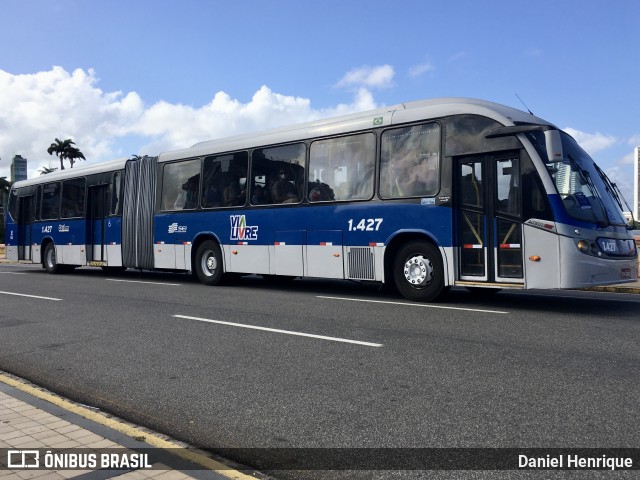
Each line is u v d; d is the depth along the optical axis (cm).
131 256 1636
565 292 1260
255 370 597
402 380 547
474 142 980
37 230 2027
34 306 1088
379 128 1105
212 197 1419
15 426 434
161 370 612
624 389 504
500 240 951
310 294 1206
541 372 562
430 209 1020
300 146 1237
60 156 9144
